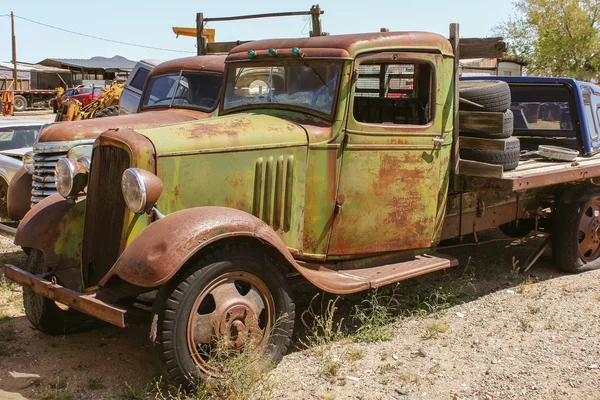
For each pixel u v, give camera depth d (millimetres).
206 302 4055
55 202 4891
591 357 4453
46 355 4602
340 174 4844
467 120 5406
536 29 34500
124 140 4105
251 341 4016
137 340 4910
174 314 3717
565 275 6492
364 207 4984
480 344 4738
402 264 5191
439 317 5305
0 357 4543
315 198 4797
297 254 4801
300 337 4879
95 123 7426
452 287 5914
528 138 7320
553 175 5719
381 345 4742
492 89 5535
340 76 4773
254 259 4035
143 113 7953
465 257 7055
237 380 3789
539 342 4742
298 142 4688
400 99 5520
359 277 4805
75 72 49281
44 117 30469
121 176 4145
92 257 4359
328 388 4055
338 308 5441
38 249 4676
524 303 5609
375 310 5133
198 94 7969
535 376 4195
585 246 6605
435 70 5133
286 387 4051
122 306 4113
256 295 4113
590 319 5172
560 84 6949
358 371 4301
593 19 33812
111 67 48875
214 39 11117
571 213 6348
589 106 7211
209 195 4348
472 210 5918
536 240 7797
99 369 4379
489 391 4020
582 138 6988
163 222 3861
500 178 5227
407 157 5090
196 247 3713
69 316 4965
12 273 4500
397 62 4992
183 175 4219
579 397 3910
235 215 3980
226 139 4406
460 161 5453
